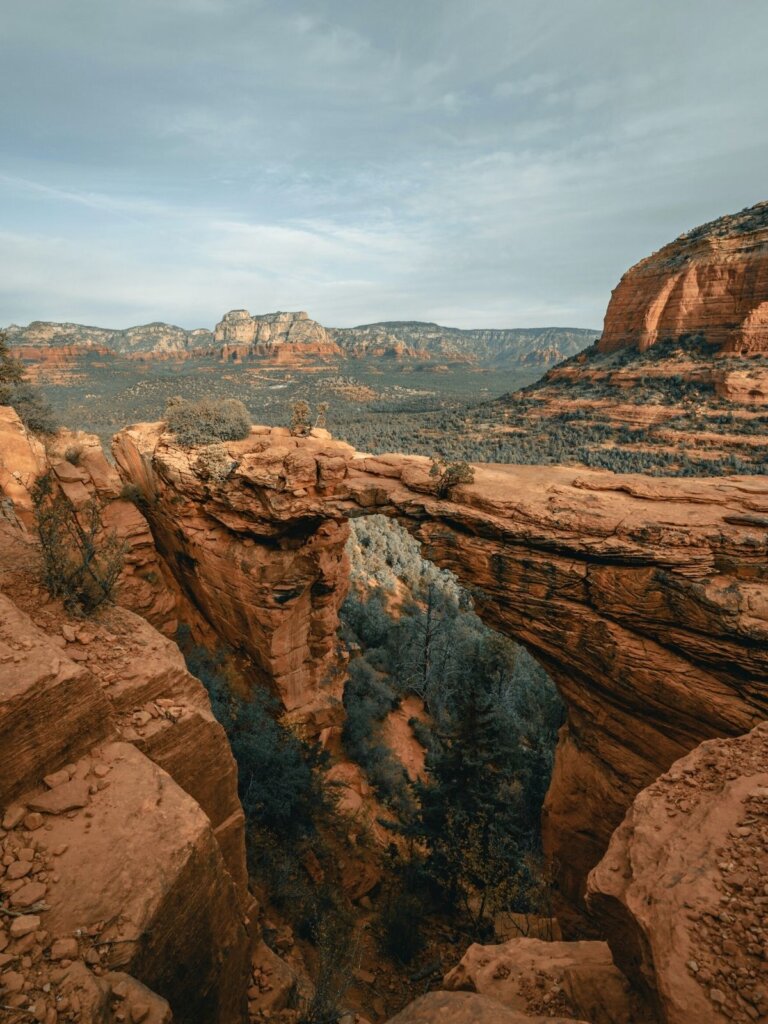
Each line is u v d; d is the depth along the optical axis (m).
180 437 27.55
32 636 8.00
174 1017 6.64
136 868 6.34
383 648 39.44
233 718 19.41
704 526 16.19
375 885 19.36
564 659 18.44
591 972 7.70
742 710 14.96
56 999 5.01
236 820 9.98
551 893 19.09
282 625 25.81
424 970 15.30
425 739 31.08
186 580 30.78
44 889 5.96
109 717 7.98
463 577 20.09
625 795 17.66
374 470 24.42
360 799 24.27
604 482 20.09
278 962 10.09
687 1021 5.01
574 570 17.31
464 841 17.75
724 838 6.68
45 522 10.77
